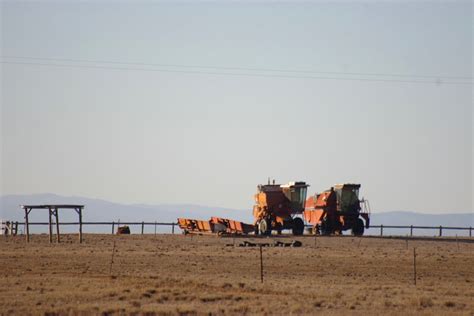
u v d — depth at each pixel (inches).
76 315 3622.0
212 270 5841.5
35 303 3991.1
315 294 4473.4
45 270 5684.1
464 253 7667.3
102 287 4643.2
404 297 4443.9
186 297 4244.6
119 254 7012.8
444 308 4072.3
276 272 5802.2
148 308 3850.9
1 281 4933.6
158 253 7170.3
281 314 3720.5
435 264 6569.9
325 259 6766.7
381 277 5625.0
